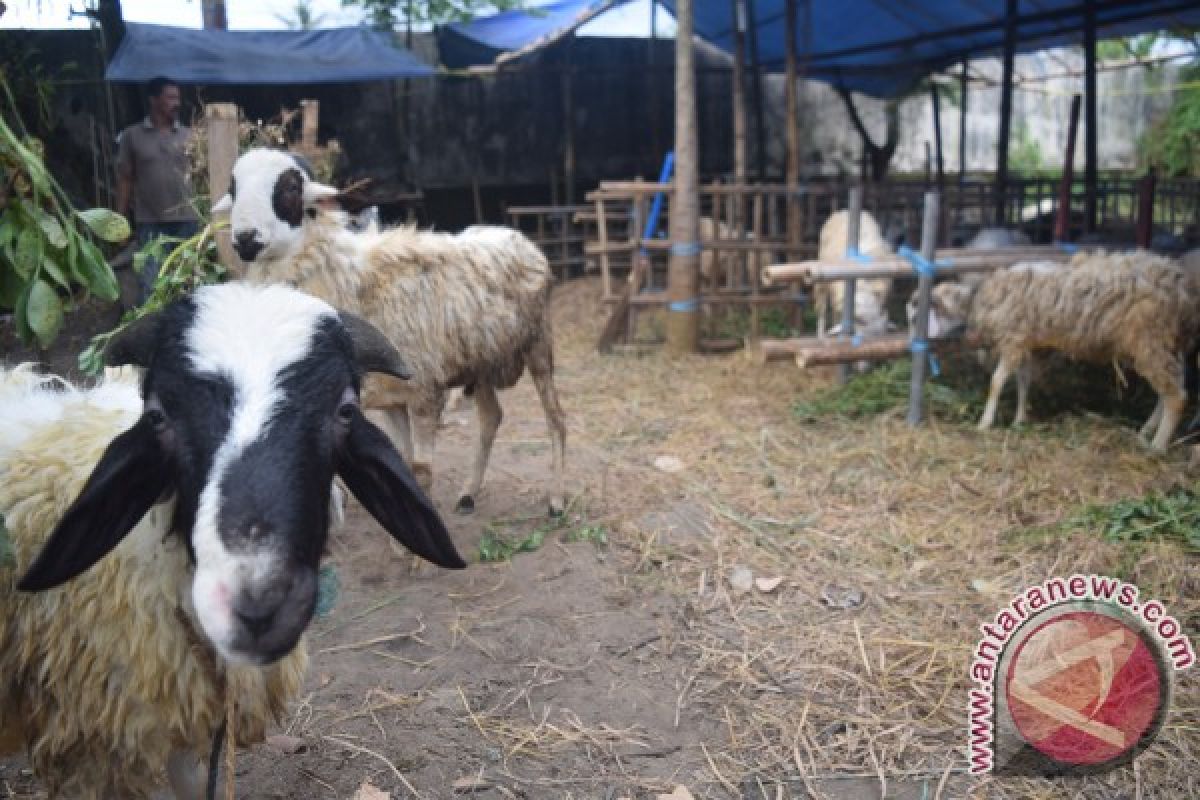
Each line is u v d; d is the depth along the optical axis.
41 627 2.16
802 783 3.10
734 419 6.66
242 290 2.02
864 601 4.18
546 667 3.75
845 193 10.27
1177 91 17.97
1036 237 10.11
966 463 5.62
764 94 16.03
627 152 14.83
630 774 3.14
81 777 2.28
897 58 15.12
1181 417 5.85
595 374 8.00
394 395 4.41
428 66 12.02
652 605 4.19
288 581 1.67
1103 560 4.32
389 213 13.10
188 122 11.81
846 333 6.67
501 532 4.91
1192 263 6.06
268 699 2.38
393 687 3.61
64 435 2.32
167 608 2.11
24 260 2.14
